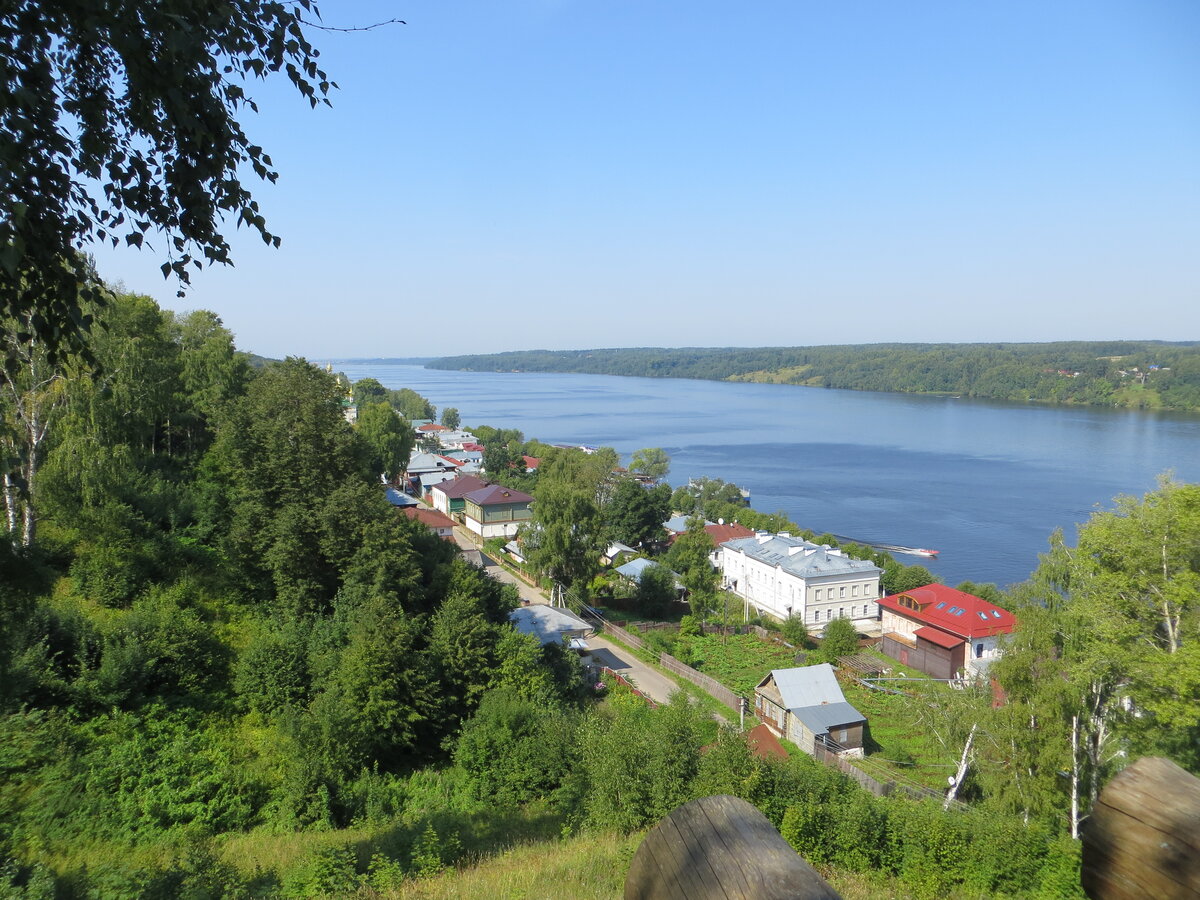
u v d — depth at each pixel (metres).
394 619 22.55
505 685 23.59
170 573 25.48
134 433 28.91
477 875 11.96
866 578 55.06
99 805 14.96
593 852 13.16
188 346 49.28
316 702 19.95
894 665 46.34
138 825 14.80
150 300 34.28
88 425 24.69
